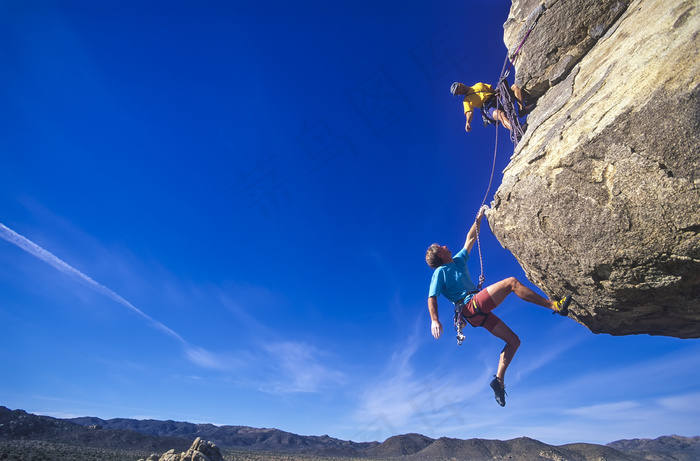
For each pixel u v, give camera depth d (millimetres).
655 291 5340
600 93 5461
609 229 5012
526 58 7691
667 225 4539
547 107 6879
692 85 4207
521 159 6414
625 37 5793
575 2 6840
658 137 4426
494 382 5824
